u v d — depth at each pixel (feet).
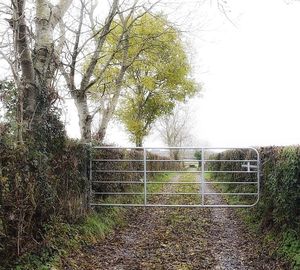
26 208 19.62
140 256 24.94
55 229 23.39
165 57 74.90
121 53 55.98
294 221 23.63
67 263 21.70
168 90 88.07
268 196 31.27
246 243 27.76
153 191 58.95
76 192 29.04
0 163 17.72
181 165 117.39
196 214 40.09
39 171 21.68
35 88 23.85
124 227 33.83
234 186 54.85
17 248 18.90
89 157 33.22
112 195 39.32
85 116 37.58
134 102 86.84
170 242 28.53
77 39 35.17
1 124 18.90
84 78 37.35
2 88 21.88
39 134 23.18
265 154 34.24
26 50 23.48
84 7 36.63
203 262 23.65
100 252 25.22
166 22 45.24
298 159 23.47
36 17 26.68
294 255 21.17
